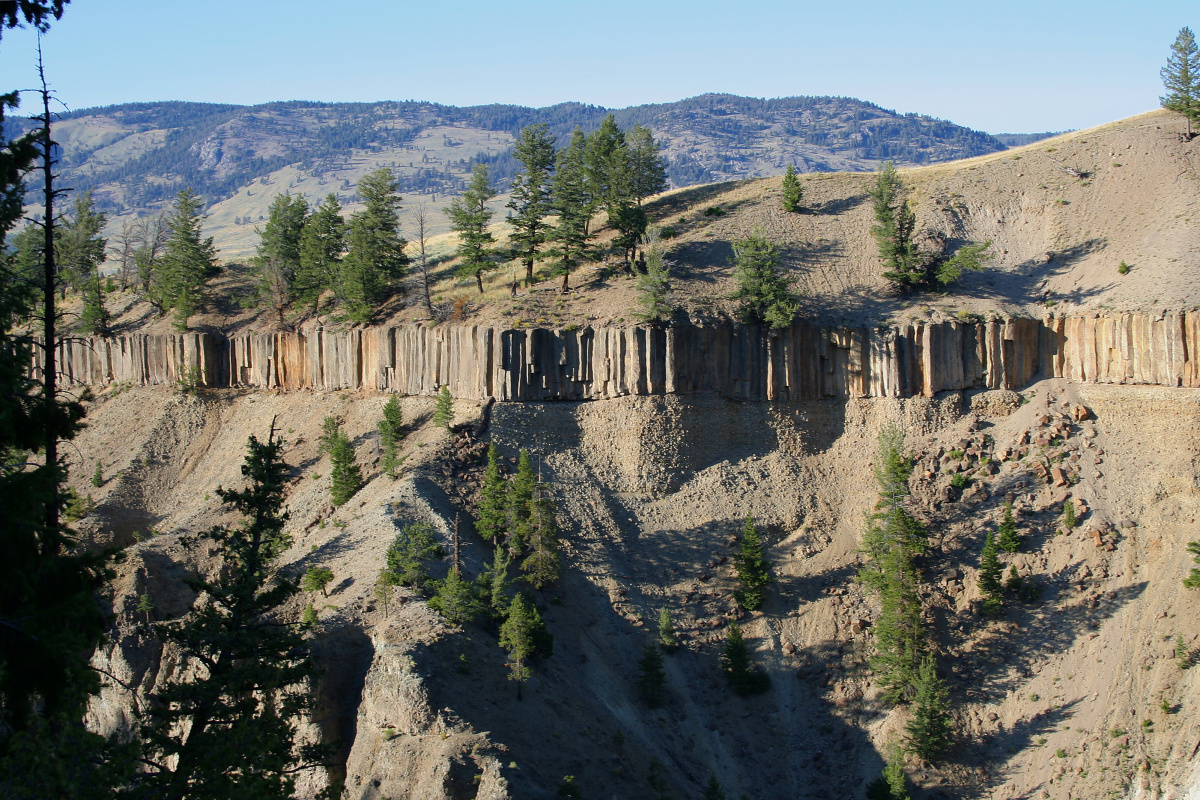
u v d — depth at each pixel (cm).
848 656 10325
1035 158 16000
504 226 19562
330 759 7344
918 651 9806
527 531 10119
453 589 8250
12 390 3756
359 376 13762
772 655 10412
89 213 19438
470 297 14062
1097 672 9488
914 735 9062
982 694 9688
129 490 13462
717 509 11806
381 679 7431
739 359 12538
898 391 12456
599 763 7550
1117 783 8600
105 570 4041
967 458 11869
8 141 4128
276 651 5328
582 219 14262
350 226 15600
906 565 10100
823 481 12250
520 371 12119
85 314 15900
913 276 13188
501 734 7138
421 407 12762
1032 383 12606
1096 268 13288
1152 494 10888
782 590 11088
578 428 12175
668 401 12131
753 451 12388
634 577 10975
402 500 10400
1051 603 10219
